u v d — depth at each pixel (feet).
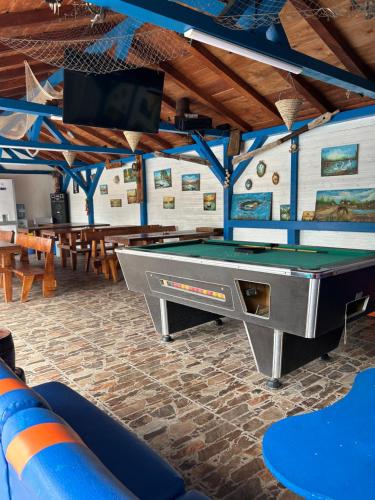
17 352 11.88
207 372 10.24
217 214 24.18
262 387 9.37
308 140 18.34
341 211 17.33
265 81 16.37
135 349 11.95
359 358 10.97
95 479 2.31
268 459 3.89
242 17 7.84
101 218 35.88
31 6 10.28
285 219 19.83
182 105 19.45
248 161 21.40
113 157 32.78
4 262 18.51
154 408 8.52
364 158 16.38
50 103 16.12
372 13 9.58
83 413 5.73
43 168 39.63
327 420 4.55
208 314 13.61
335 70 10.61
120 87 14.08
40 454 2.54
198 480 6.33
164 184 28.09
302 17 11.83
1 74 15.51
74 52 12.25
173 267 10.94
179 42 13.47
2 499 3.30
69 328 14.16
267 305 9.63
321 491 3.41
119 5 6.45
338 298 8.30
